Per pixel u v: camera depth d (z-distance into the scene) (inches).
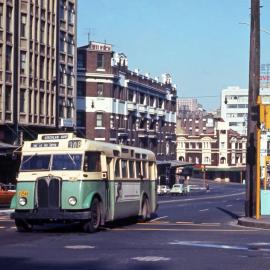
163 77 4534.9
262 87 4441.4
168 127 4539.9
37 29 2527.1
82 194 871.1
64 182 876.6
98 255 617.9
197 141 7357.3
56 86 2674.7
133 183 1075.9
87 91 3430.1
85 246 698.2
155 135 4205.2
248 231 914.7
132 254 625.3
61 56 2753.4
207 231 908.6
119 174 1010.1
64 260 581.3
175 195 3794.3
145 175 1158.3
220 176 7268.7
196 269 528.1
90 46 3447.3
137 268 531.2
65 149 900.0
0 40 2300.7
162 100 4421.8
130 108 3767.2
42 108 2564.0
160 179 4328.3
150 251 650.2
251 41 1163.3
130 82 3769.7
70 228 967.6
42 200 880.9
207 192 4569.4
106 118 3462.1
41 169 894.4
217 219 1232.8
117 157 1005.2
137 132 3907.5
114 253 633.6
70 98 2827.3
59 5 2728.8
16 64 2396.7
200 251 650.8
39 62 2536.9
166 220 1198.3
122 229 956.6
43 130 2568.9
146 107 4055.1
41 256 611.2
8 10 2357.3
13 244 722.8
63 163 890.7
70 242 745.6
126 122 3737.7
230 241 753.0
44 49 2581.2
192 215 1387.8
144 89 4033.0
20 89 2415.1
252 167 1151.6
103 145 949.2
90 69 3437.5
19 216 887.1
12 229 965.8
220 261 576.4
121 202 1007.0
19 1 2418.8
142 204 1126.4
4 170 2379.4
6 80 2331.4
